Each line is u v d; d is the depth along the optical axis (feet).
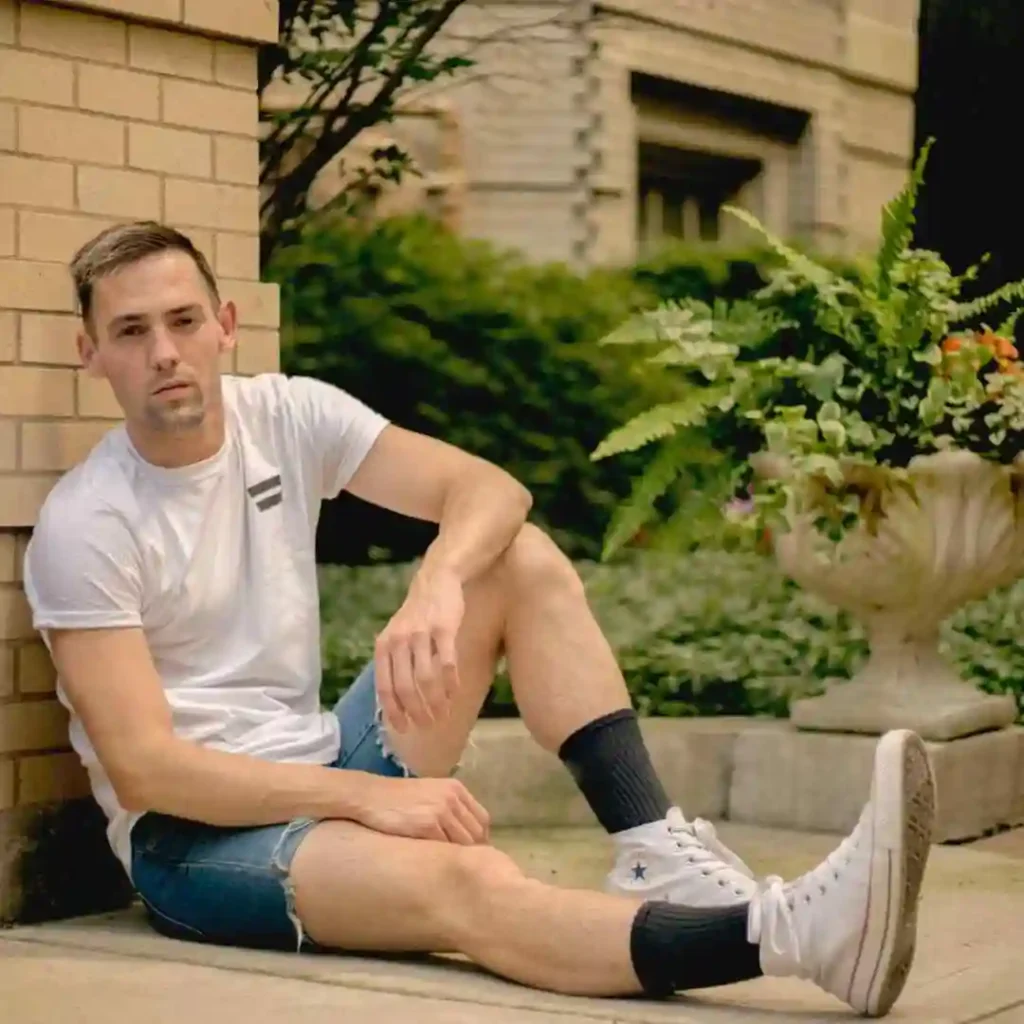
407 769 12.34
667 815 11.84
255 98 14.40
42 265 12.98
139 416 12.03
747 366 17.15
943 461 16.61
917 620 17.44
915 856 10.00
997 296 17.57
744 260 31.89
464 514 12.10
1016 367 17.19
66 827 13.24
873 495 16.63
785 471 16.61
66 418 13.10
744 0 35.09
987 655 22.40
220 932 12.02
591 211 32.53
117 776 11.66
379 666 11.33
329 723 12.64
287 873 11.51
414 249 27.91
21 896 12.95
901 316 16.87
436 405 27.45
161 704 11.80
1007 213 38.73
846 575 17.07
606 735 11.96
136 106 13.58
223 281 14.16
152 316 11.92
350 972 11.23
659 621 22.29
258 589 12.51
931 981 11.38
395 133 31.42
